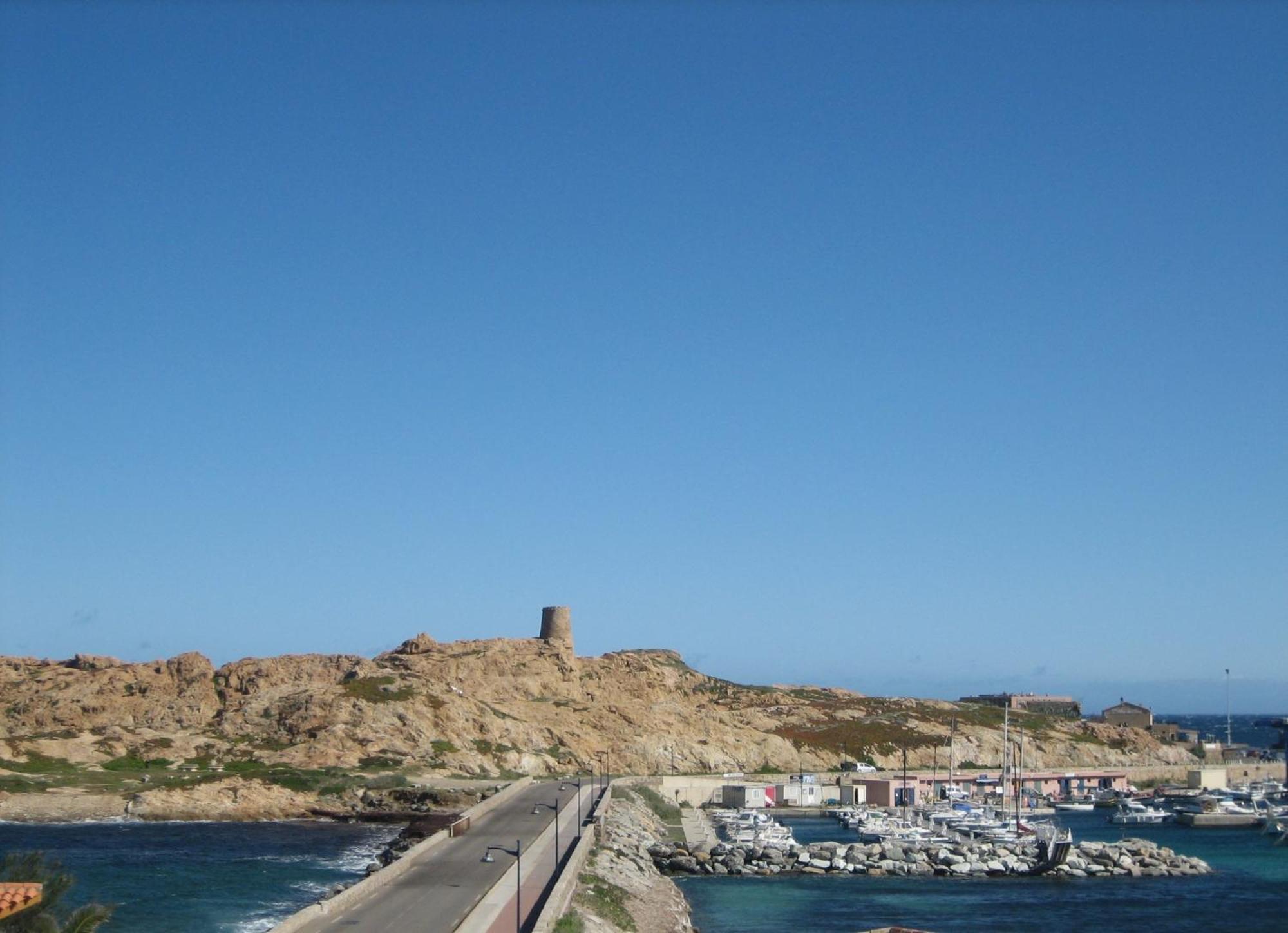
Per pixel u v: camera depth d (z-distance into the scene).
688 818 166.75
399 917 70.50
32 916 49.25
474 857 97.25
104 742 182.50
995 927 101.06
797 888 119.00
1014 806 194.38
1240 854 154.25
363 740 187.50
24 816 149.25
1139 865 133.12
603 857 106.75
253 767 177.88
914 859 132.62
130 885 103.56
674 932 88.25
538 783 175.62
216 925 88.44
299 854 125.50
